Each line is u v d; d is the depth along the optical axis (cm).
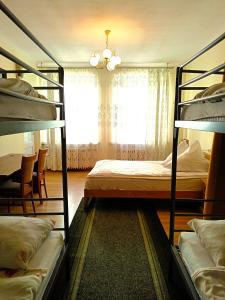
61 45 387
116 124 529
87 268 192
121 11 270
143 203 342
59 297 160
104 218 290
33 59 470
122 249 221
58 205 332
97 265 196
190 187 310
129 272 188
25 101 120
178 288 170
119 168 354
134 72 512
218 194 241
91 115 526
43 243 147
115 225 271
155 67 514
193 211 312
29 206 328
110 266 195
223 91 113
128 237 243
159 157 536
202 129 126
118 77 514
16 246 117
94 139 534
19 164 305
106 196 318
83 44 382
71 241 234
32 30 323
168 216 296
